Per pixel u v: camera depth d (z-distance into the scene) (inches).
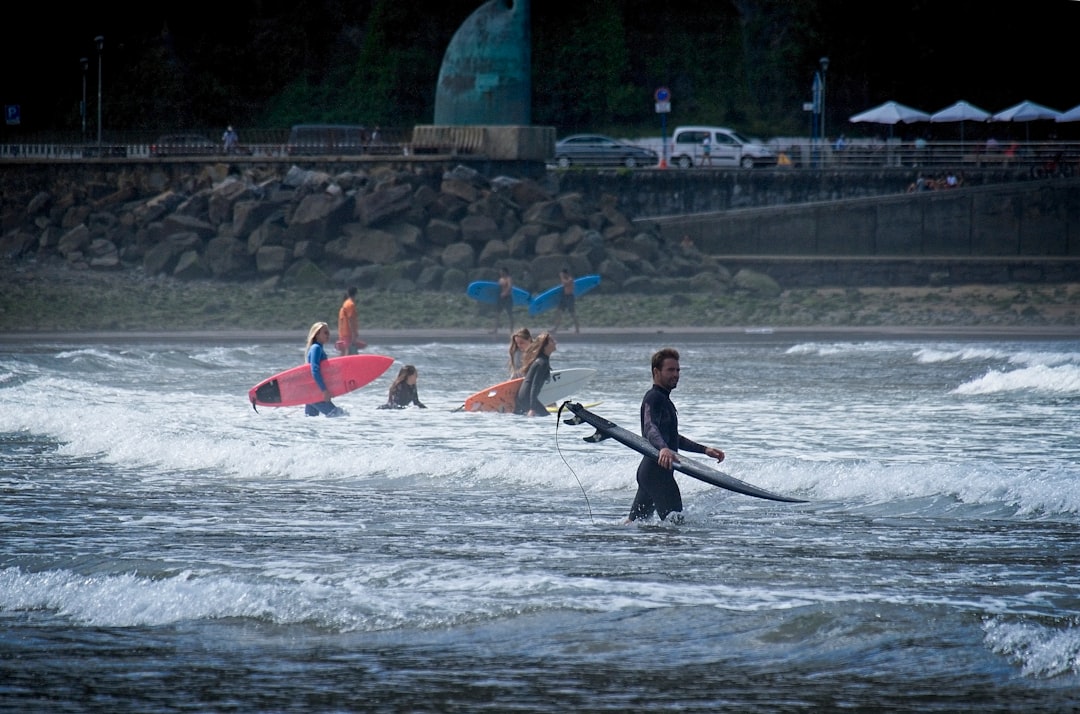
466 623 1056.2
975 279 7347.4
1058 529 1433.3
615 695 879.7
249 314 5679.1
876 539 1378.0
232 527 1471.5
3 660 978.1
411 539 1393.9
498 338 4928.6
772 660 950.4
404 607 1096.8
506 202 6958.7
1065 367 3223.4
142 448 2085.4
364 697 884.0
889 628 1013.8
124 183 7568.9
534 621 1054.4
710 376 3479.3
